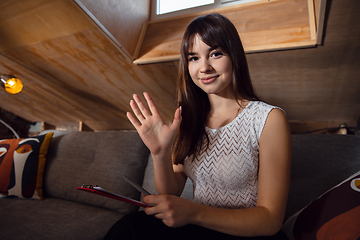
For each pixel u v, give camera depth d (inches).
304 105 105.7
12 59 108.3
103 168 57.8
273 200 26.3
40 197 59.5
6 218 44.9
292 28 72.7
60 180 60.8
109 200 54.5
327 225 27.5
